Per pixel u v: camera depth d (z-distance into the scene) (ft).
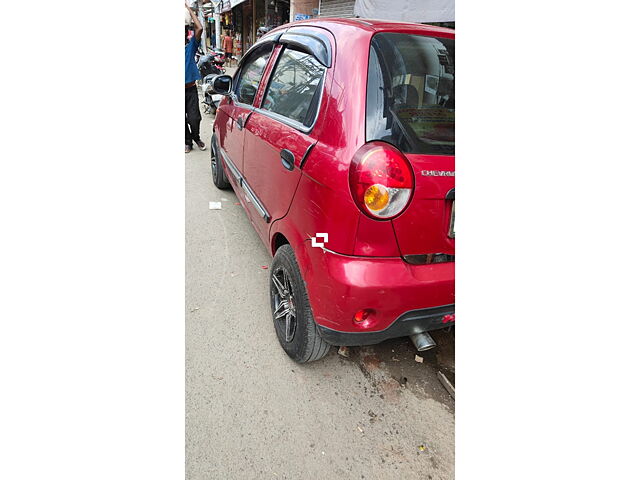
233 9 62.34
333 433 5.96
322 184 5.34
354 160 5.01
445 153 5.29
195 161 17.53
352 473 5.43
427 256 5.42
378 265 5.23
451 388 6.77
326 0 30.40
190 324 7.91
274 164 7.11
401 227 5.15
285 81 7.80
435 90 5.74
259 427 5.95
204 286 9.10
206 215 12.52
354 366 7.24
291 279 6.49
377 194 4.91
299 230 6.04
